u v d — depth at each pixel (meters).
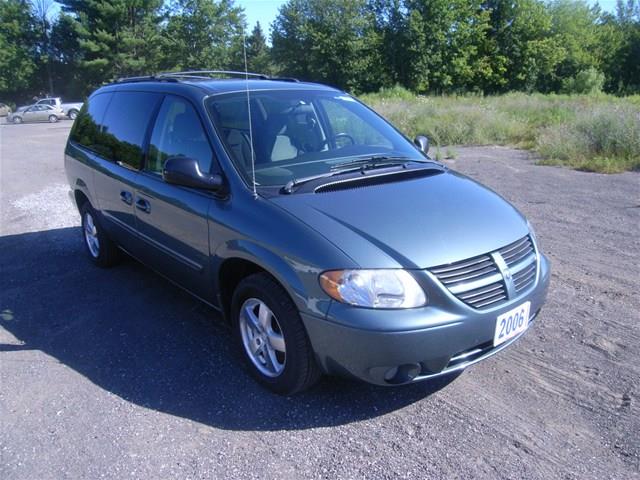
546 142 11.73
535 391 3.29
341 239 2.87
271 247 3.03
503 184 8.84
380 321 2.70
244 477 2.66
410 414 3.12
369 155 3.97
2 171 12.46
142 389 3.42
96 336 4.14
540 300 3.30
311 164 3.68
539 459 2.73
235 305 3.44
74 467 2.74
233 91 4.05
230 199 3.39
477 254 2.95
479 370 3.52
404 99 28.38
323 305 2.81
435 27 47.78
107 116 5.16
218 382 3.47
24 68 59.75
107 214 5.02
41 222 7.57
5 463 2.79
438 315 2.77
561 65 51.16
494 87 51.06
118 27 54.06
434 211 3.18
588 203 7.50
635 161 9.88
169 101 4.23
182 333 4.14
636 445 2.81
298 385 3.14
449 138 14.29
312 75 53.81
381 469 2.69
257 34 77.94
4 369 3.71
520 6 48.78
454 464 2.71
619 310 4.30
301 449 2.85
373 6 50.56
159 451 2.85
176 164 3.45
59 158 14.73
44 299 4.87
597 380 3.38
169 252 4.05
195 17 57.81
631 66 52.91
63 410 3.22
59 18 56.09
